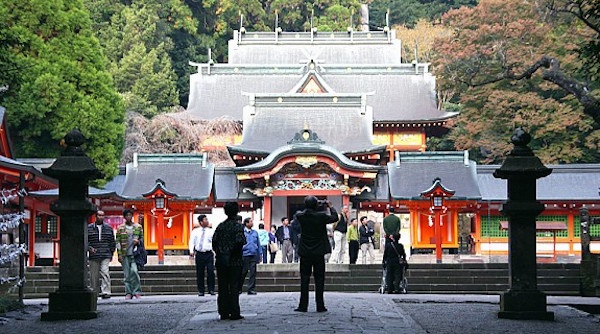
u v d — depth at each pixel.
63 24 47.56
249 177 46.62
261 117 62.53
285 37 89.94
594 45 24.88
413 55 102.38
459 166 46.72
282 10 106.44
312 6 106.56
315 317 17.62
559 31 66.38
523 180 18.73
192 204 42.91
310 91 75.25
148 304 23.17
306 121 62.56
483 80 67.94
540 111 63.88
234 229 17.77
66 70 47.41
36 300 27.64
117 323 17.88
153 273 32.50
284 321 16.98
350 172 46.25
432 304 22.42
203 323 17.23
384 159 68.19
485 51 65.75
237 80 80.31
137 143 66.56
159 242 40.47
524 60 65.12
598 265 30.23
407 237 57.38
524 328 16.86
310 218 18.66
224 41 105.00
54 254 40.47
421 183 45.78
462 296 26.95
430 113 73.44
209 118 75.81
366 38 89.75
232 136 71.31
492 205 47.03
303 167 46.53
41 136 47.72
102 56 49.84
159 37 94.75
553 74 38.31
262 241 36.97
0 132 33.28
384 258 28.89
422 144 72.62
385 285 28.92
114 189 48.53
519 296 18.52
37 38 46.53
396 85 78.19
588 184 48.09
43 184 35.09
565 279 32.19
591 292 30.73
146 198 40.97
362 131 62.38
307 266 18.73
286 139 61.00
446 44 68.12
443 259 42.97
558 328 16.91
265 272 32.56
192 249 26.89
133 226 26.03
